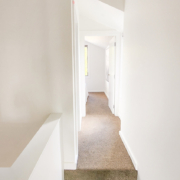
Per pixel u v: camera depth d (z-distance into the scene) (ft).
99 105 15.38
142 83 5.28
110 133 9.15
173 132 3.45
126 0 7.02
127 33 7.07
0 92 5.58
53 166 4.36
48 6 5.14
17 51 5.37
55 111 5.69
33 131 5.84
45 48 5.34
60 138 5.38
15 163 2.85
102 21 10.06
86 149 7.41
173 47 3.41
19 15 5.18
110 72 13.80
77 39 8.20
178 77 3.24
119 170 5.95
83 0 7.70
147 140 4.90
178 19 3.20
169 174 3.62
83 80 11.58
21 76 5.50
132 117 6.47
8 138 5.87
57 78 5.50
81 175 6.02
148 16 4.72
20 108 5.69
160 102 4.03
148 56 4.75
